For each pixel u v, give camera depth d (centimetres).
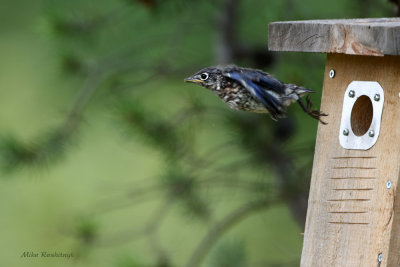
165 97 1371
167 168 1298
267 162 1235
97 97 1305
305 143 1242
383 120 878
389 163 871
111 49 1364
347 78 906
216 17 1319
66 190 1772
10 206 1762
